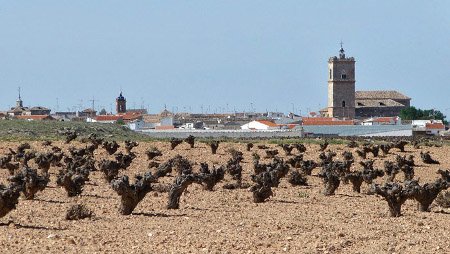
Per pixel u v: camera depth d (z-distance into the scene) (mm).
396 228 97500
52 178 152125
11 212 102875
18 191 94812
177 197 113562
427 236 90938
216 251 76688
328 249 79750
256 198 125812
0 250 74438
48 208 108750
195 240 83438
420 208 116938
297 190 146875
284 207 119750
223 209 115000
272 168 161250
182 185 114062
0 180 145500
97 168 172875
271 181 144500
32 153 185500
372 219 106375
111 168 149625
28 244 78562
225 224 97688
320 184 159375
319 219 105188
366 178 147250
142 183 106188
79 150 197750
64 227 92062
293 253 76875
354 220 104812
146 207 113562
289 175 159250
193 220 101500
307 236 88625
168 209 112562
